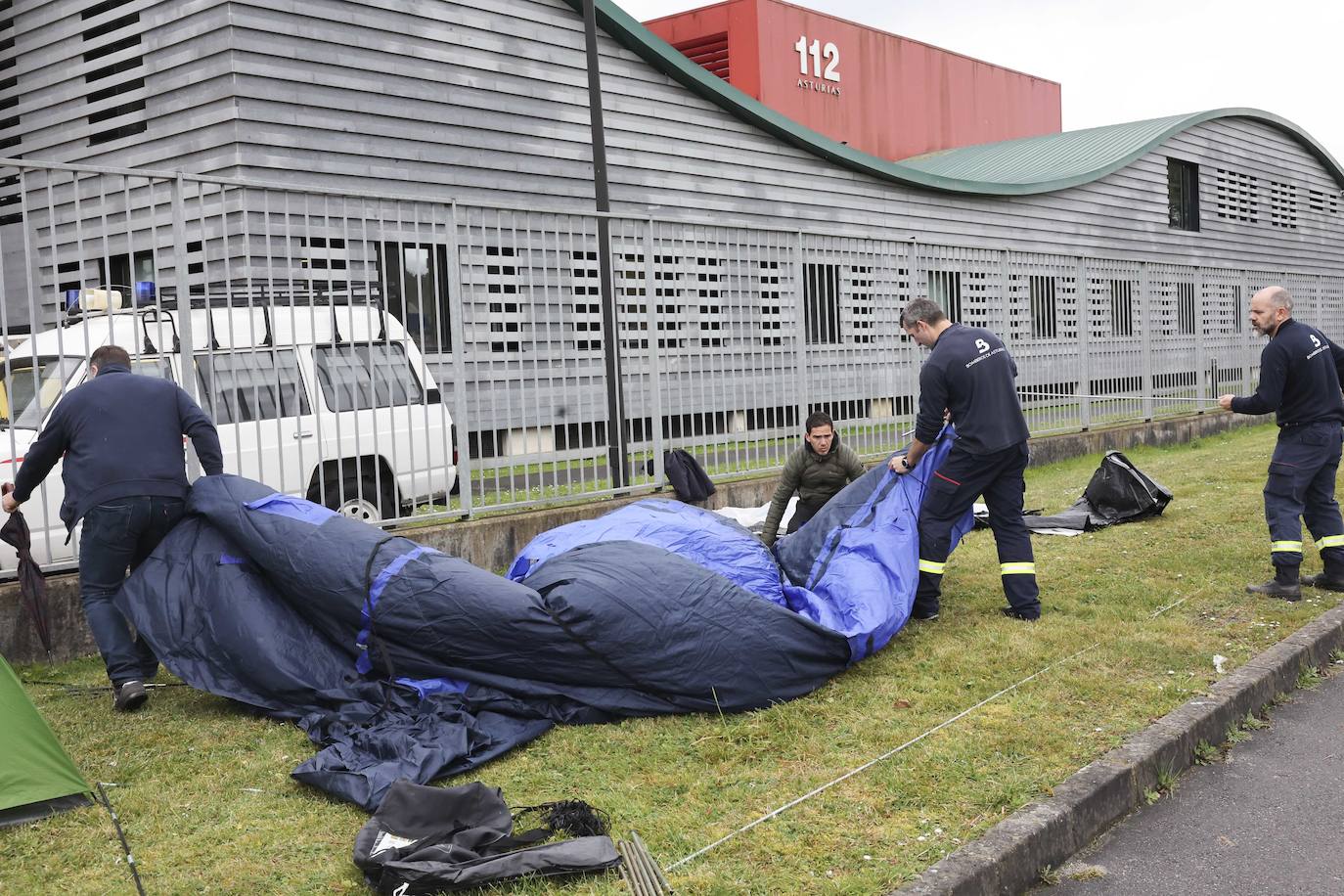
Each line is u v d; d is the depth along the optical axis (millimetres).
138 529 4988
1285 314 6309
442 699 4566
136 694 4828
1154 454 14164
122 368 5234
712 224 9172
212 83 10898
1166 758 4215
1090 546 7926
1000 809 3686
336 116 11422
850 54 26672
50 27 12492
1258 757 4449
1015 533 6121
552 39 13289
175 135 11266
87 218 12227
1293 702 5074
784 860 3391
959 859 3336
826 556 5914
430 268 7309
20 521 5094
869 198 17609
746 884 3234
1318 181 30438
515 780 4102
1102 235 22781
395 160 11891
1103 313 14352
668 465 8672
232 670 4816
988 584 6973
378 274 7027
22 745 3855
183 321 6180
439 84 12242
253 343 6477
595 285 8289
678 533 5867
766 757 4250
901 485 6195
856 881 3217
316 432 6723
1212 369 16641
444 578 4707
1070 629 5789
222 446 6293
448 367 7496
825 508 6293
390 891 3213
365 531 5004
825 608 5375
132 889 3312
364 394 7023
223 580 4938
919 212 18562
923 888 3164
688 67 14484
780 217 16172
